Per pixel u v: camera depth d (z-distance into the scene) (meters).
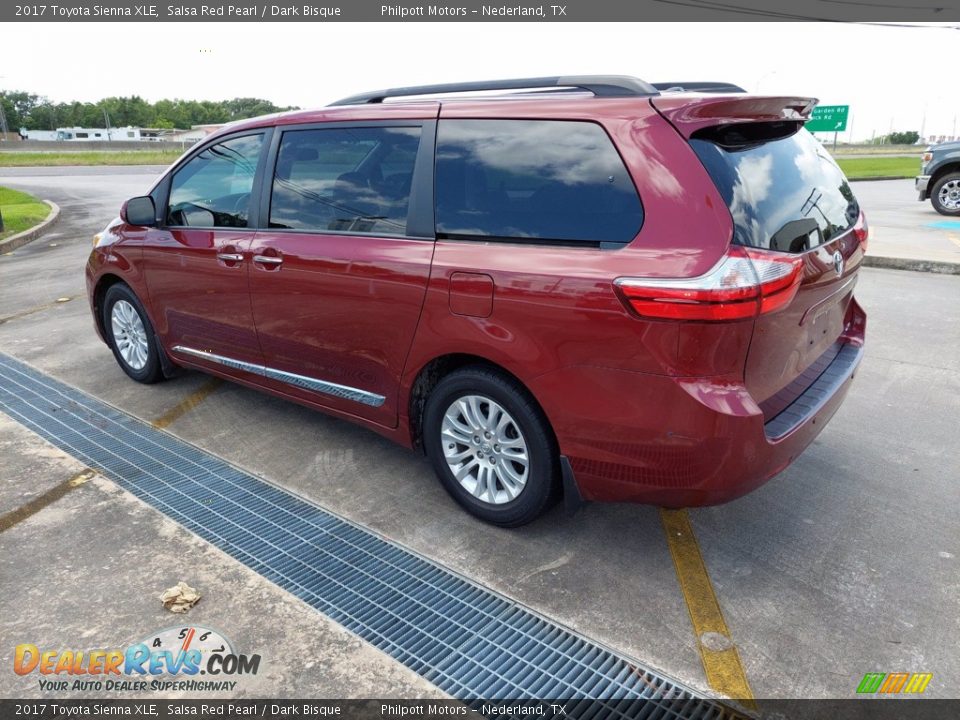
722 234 2.28
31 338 6.00
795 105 2.75
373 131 3.21
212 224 3.94
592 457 2.62
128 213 4.18
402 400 3.20
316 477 3.58
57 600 2.62
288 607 2.60
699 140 2.42
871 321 6.12
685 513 3.21
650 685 2.26
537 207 2.67
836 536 3.02
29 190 21.80
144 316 4.58
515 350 2.68
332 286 3.27
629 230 2.44
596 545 2.98
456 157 2.92
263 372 3.88
